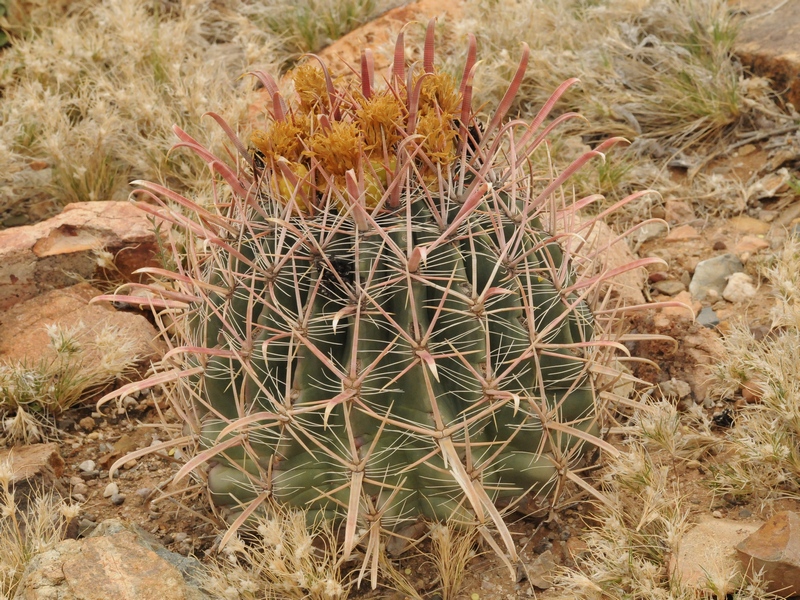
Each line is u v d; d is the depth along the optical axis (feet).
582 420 2.58
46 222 3.86
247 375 2.43
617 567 2.48
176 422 3.29
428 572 2.65
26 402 3.28
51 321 3.60
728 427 3.12
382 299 2.34
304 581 2.43
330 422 2.40
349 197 2.31
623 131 4.75
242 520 2.45
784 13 4.99
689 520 2.74
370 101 2.50
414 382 2.35
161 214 2.67
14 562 2.63
